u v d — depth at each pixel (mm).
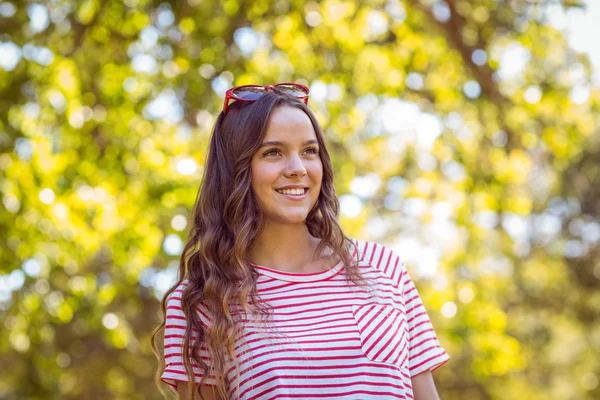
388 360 2859
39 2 7551
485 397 11977
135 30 7668
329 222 3080
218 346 2885
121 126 7574
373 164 8875
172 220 7891
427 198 8531
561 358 14398
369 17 8070
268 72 7762
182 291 3059
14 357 9031
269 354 2818
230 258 2996
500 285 8922
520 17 8391
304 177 2986
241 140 3025
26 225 7301
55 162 7250
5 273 7379
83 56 7711
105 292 7551
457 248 8516
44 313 7527
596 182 14438
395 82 8141
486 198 8375
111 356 11641
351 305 2936
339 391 2791
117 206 7488
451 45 8406
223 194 3078
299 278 2984
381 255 3139
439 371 11648
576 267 14414
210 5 7680
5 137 7258
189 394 2947
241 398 2834
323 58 7945
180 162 7629
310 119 3088
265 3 7723
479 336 8094
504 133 8570
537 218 13805
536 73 8461
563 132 8555
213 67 7680
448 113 8438
